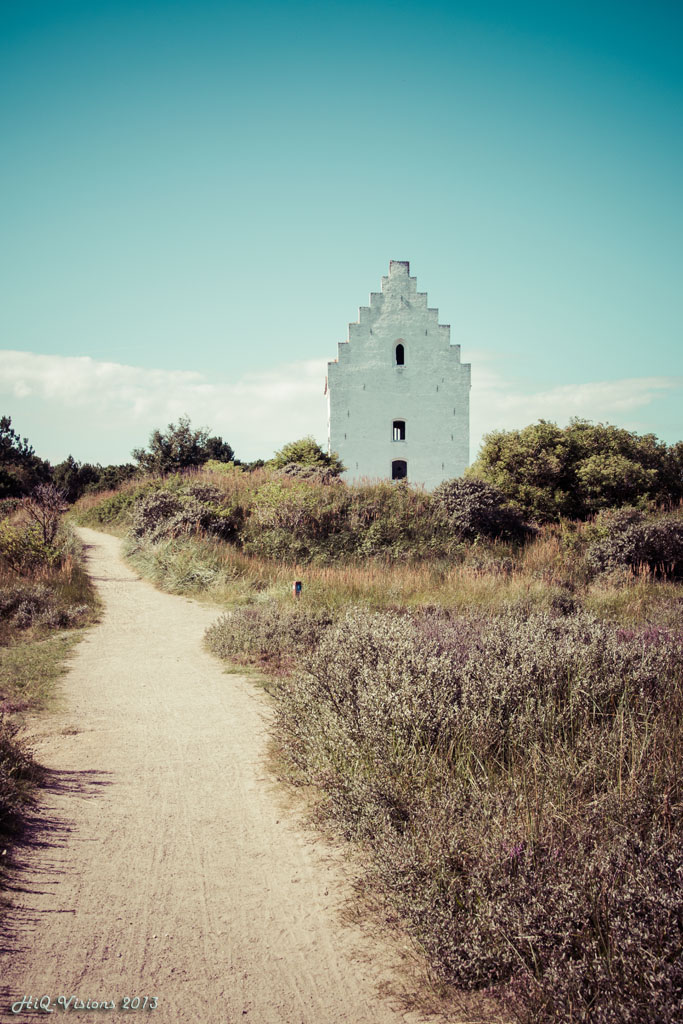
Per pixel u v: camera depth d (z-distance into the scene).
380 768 4.67
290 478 31.08
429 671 5.40
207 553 20.28
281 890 4.19
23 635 12.95
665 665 5.79
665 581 17.86
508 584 17.20
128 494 34.88
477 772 4.55
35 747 6.88
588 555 19.66
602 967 2.79
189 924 3.81
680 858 3.17
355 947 3.58
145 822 5.20
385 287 45.31
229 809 5.45
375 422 45.16
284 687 6.97
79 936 3.66
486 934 3.25
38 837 4.85
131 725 7.80
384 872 3.83
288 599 15.48
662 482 29.30
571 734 4.91
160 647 12.39
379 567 19.64
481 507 23.62
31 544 18.64
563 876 3.20
